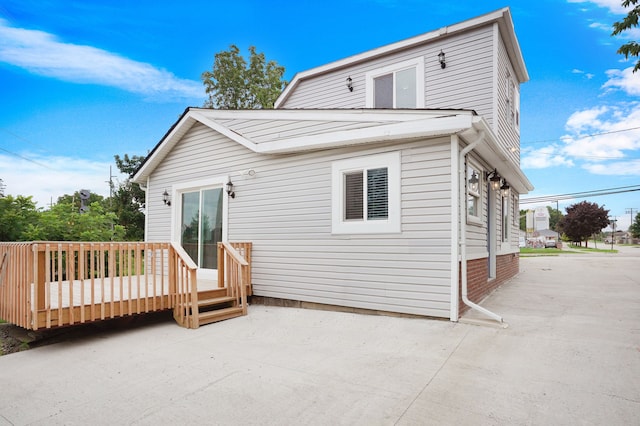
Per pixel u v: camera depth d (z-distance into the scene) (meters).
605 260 19.61
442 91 9.16
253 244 7.64
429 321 5.40
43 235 9.57
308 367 3.85
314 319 5.92
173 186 9.28
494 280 8.34
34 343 5.21
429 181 5.59
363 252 6.15
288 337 5.00
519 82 11.52
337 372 3.69
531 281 10.09
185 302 5.91
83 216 10.82
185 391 3.34
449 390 3.21
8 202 9.52
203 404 3.07
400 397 3.10
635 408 2.82
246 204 7.81
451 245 5.36
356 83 10.66
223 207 8.21
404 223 5.77
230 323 5.88
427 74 9.40
